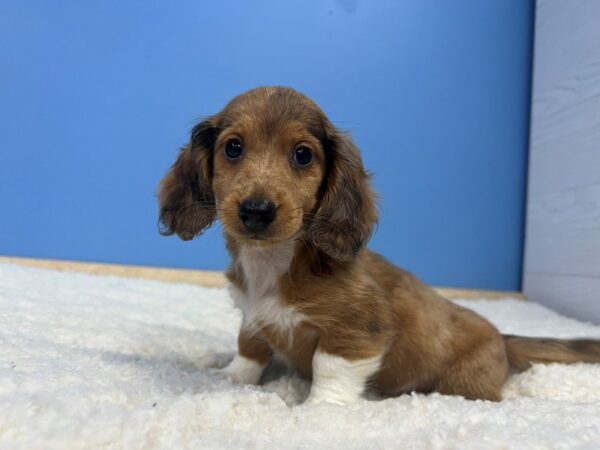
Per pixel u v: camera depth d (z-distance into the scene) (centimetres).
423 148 58
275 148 24
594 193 45
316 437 18
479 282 59
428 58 58
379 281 27
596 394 27
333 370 24
